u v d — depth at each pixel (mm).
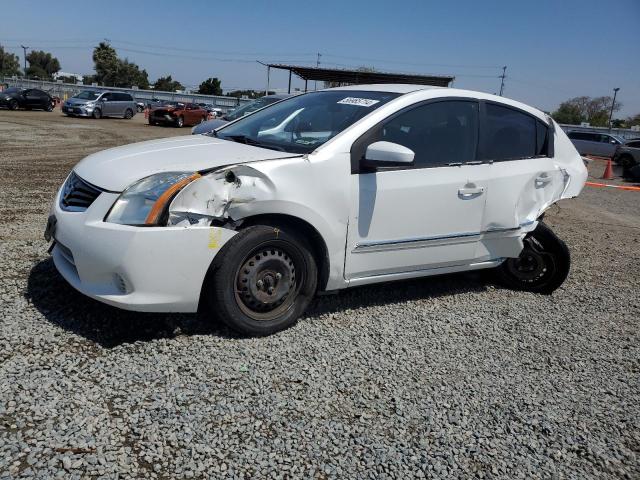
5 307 3652
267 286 3584
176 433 2582
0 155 12273
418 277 4348
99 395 2799
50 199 7527
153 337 3449
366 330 3916
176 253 3205
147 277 3174
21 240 5238
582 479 2611
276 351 3455
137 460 2385
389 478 2467
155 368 3100
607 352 4004
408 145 4059
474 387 3305
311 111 4363
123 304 3199
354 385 3174
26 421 2537
